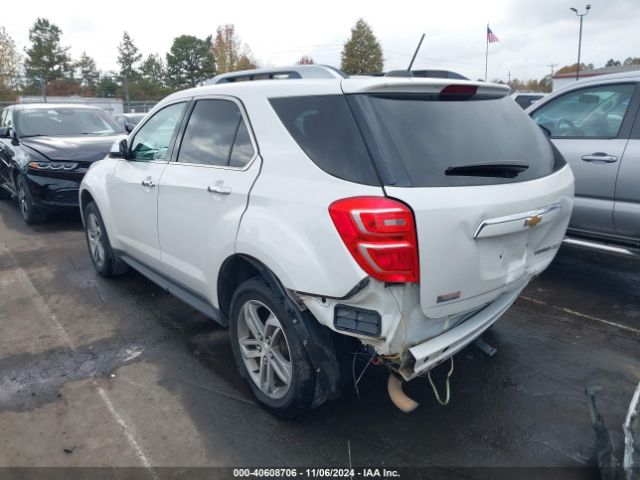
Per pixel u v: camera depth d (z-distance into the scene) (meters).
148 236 4.01
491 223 2.42
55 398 3.22
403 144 2.40
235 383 3.38
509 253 2.67
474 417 3.04
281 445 2.79
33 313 4.48
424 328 2.50
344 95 2.56
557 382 3.40
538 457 2.71
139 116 18.94
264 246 2.66
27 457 2.71
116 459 2.70
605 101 4.78
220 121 3.28
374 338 2.39
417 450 2.76
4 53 55.72
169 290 3.92
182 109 3.72
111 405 3.14
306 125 2.67
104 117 9.06
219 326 4.21
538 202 2.67
